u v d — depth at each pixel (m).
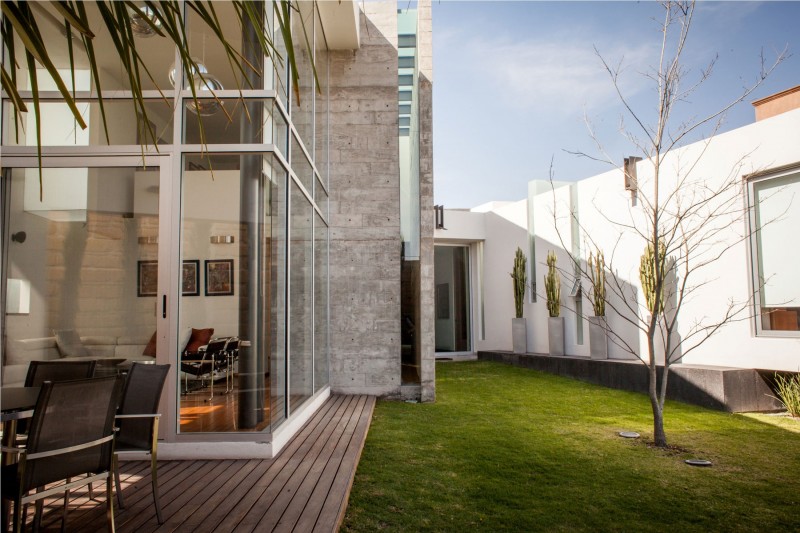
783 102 7.52
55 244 4.21
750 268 7.08
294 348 5.00
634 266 9.03
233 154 4.32
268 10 4.54
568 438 5.43
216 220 4.32
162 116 4.29
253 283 4.33
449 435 5.50
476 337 14.05
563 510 3.47
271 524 2.66
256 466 3.79
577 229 10.55
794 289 6.63
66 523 2.70
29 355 4.16
